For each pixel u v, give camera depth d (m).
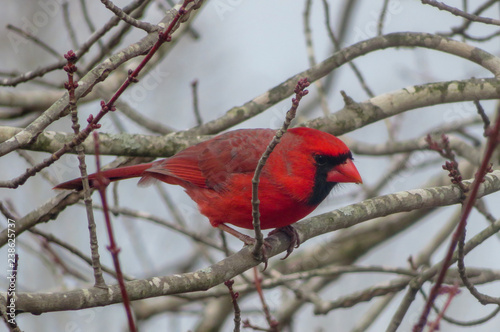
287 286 10.25
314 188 7.57
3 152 6.91
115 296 6.00
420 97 9.27
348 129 9.27
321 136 7.64
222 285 12.42
